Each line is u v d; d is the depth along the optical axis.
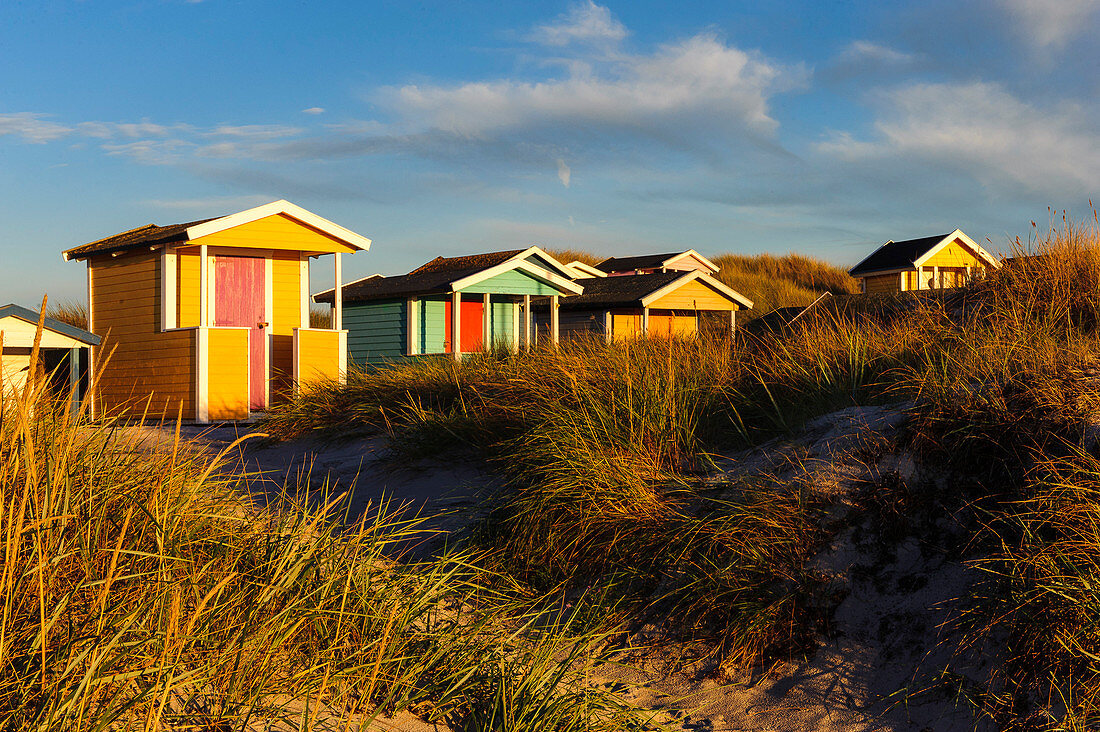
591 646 5.01
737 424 7.23
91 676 2.88
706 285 25.86
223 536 4.27
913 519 5.23
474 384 10.24
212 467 4.73
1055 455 5.03
